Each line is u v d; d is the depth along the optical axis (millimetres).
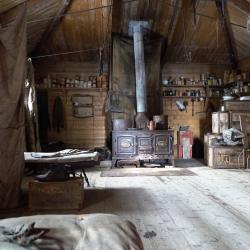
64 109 8164
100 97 8227
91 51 7832
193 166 7066
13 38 3598
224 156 6723
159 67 7746
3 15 4723
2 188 3627
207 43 7848
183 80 8438
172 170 6480
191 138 8297
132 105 7648
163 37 7719
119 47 7691
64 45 7527
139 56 7188
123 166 7070
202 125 8531
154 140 6871
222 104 7484
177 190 4598
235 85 7914
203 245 2502
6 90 3584
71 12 6309
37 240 1199
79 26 6887
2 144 3596
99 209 3604
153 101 7719
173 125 8516
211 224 3031
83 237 1258
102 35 7219
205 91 8523
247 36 6883
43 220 1408
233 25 6828
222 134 6918
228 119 6949
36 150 6738
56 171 3732
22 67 3678
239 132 6746
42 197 3594
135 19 7246
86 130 8195
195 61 8531
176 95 8438
